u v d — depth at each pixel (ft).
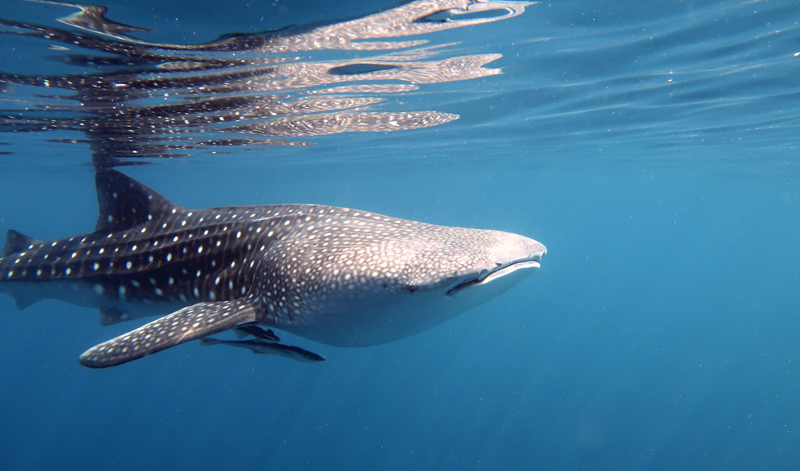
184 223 16.66
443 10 19.51
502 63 28.19
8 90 27.02
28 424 106.73
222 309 12.10
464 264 9.86
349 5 17.35
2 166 71.15
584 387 105.09
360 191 217.15
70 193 134.10
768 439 85.51
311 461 78.74
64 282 18.40
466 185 185.16
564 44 25.22
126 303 17.42
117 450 89.92
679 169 101.09
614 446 83.51
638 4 20.56
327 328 11.65
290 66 24.71
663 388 106.11
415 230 12.65
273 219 14.78
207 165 78.18
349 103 36.63
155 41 19.49
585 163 96.78
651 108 42.88
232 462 80.33
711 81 33.71
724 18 22.29
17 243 20.70
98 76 24.45
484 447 81.71
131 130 40.16
